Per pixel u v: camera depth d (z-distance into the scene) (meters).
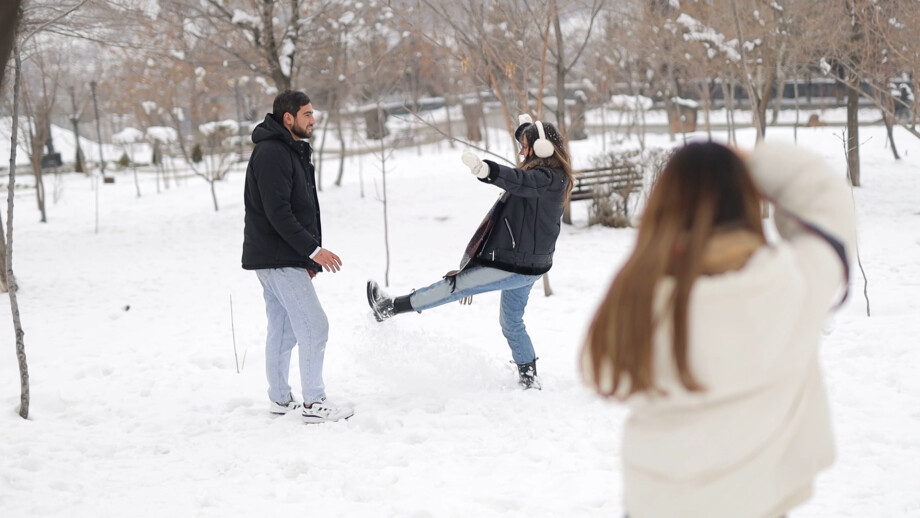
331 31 16.64
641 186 13.18
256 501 3.69
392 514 3.50
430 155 28.33
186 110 25.17
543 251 4.83
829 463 1.72
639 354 1.54
